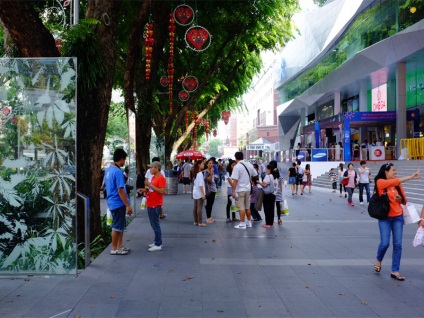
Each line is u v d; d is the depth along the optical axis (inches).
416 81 1222.3
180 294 206.2
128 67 508.4
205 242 339.9
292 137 2349.9
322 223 446.3
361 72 1244.5
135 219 472.1
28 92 251.3
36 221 247.1
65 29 302.4
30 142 250.4
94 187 322.0
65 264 242.7
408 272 248.2
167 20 676.7
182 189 969.5
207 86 865.5
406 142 1003.3
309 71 1892.2
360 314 180.9
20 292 209.8
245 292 209.9
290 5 777.6
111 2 322.3
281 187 441.4
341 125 1217.4
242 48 822.5
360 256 290.7
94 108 316.2
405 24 1053.2
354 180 629.0
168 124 852.6
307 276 239.5
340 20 1473.9
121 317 176.4
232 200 459.2
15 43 299.6
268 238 358.6
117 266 261.4
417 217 239.1
